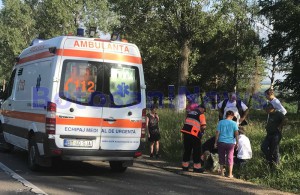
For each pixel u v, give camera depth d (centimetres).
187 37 2369
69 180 798
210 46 3750
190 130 948
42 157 818
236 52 3709
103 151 816
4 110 1105
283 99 3475
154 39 2441
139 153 856
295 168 862
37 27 5269
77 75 808
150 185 786
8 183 742
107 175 874
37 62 894
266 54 3609
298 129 1223
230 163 902
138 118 855
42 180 782
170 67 3447
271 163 884
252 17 3703
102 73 827
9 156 1070
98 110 816
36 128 845
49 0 4675
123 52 854
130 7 2303
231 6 2256
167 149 1197
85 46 821
